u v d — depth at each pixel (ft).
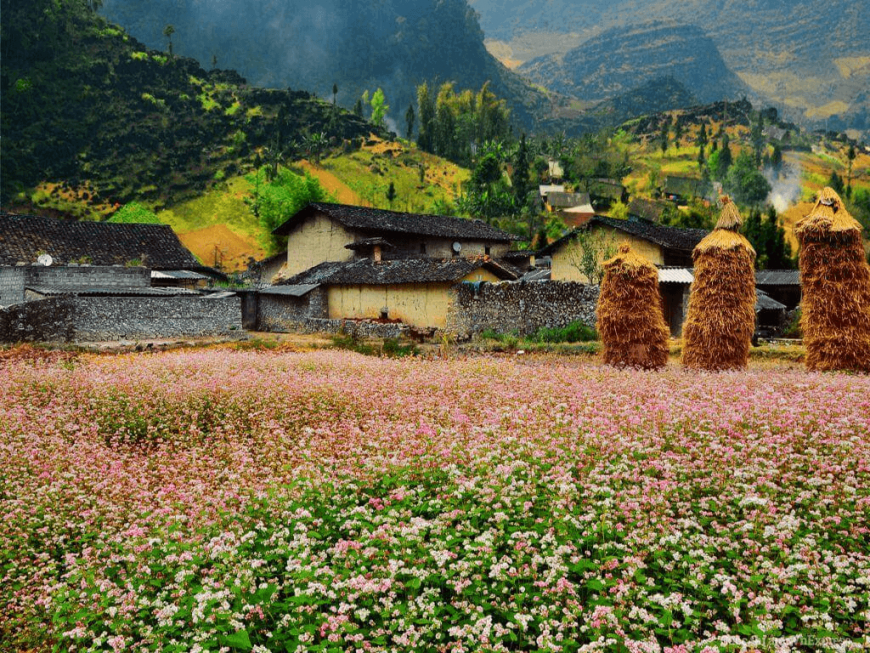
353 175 429.38
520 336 93.04
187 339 84.79
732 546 19.88
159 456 32.17
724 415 30.68
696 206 302.45
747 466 24.61
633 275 56.65
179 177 397.19
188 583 18.85
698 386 38.86
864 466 24.26
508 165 458.91
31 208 350.02
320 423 36.88
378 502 23.86
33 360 60.34
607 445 27.25
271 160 408.46
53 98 449.06
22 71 458.91
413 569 18.63
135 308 82.23
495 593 18.12
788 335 108.27
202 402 41.50
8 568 21.49
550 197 364.38
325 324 103.45
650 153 648.79
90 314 78.64
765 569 18.12
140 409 40.34
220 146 437.99
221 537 20.99
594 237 125.90
